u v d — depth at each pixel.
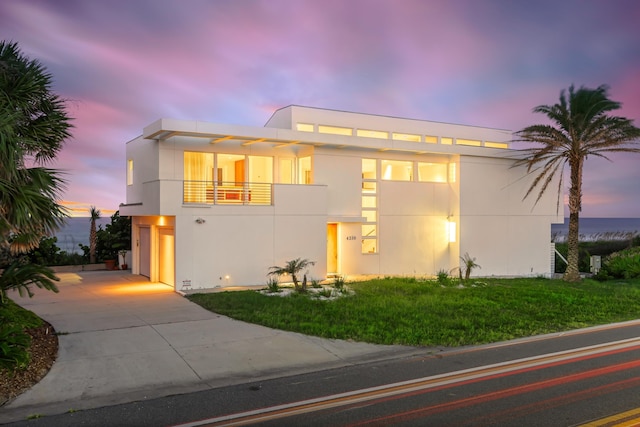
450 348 8.94
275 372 7.41
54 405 5.97
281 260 17.30
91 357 7.98
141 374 7.20
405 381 6.95
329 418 5.55
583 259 32.25
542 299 14.22
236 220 16.47
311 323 10.41
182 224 15.51
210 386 6.74
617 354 8.48
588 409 5.80
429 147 21.05
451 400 6.14
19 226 7.62
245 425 5.34
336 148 19.55
